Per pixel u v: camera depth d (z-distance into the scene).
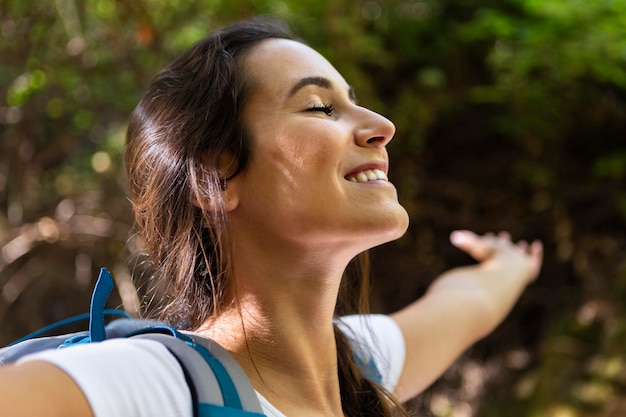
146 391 0.87
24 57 2.91
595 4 3.16
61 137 3.15
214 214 1.12
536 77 3.48
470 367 3.87
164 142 1.17
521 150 3.71
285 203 1.09
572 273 3.81
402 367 1.49
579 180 3.71
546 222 3.80
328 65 1.24
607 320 3.30
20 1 2.83
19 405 0.76
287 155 1.10
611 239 3.68
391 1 3.49
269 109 1.13
